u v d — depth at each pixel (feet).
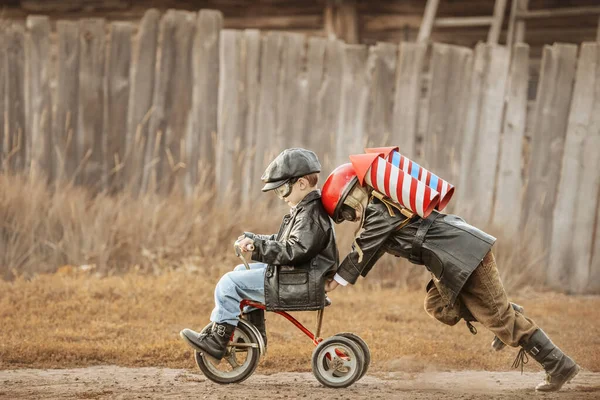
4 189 102.89
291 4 167.02
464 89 114.42
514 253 106.42
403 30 165.89
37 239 102.01
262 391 49.75
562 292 107.04
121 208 106.22
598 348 68.64
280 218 107.86
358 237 50.21
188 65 115.24
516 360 51.75
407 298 91.25
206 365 52.49
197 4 168.45
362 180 49.44
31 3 169.37
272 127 115.65
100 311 77.20
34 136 113.09
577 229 109.60
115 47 113.80
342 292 94.17
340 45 115.55
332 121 115.75
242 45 115.75
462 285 48.49
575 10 146.82
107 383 52.08
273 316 78.64
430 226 49.65
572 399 48.52
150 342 65.41
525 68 112.68
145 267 99.71
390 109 116.16
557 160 111.34
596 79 109.19
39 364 58.29
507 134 112.98
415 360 62.44
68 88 113.50
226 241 104.37
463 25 156.15
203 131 115.03
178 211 106.42
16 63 112.27
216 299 51.34
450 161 114.73
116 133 114.32
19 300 80.43
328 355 52.03
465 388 52.37
